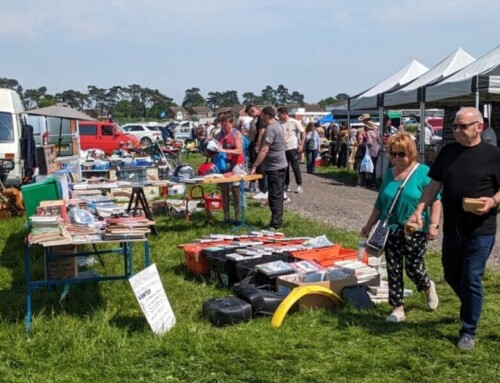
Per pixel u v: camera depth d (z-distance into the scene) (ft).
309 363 15.42
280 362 15.51
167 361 15.57
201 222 35.83
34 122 55.62
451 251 16.15
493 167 15.64
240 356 15.80
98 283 22.22
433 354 15.76
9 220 37.27
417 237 18.08
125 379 14.67
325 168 79.61
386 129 74.69
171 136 114.62
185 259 26.45
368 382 14.39
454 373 14.82
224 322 18.12
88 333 17.43
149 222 18.88
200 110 326.65
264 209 40.65
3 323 18.29
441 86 48.29
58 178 28.27
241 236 28.04
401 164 18.08
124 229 18.07
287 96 396.78
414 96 53.47
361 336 17.16
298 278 20.54
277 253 23.76
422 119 52.60
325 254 23.89
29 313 18.17
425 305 19.84
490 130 43.21
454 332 17.34
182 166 40.01
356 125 116.88
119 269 24.90
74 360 15.69
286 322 18.24
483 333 17.19
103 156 64.23
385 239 17.98
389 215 18.16
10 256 27.86
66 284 19.80
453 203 15.89
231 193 39.19
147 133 134.21
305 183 62.03
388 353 15.94
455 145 16.35
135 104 330.95
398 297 18.44
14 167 47.96
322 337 17.13
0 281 23.89
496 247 28.94
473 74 46.01
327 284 19.97
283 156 33.17
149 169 48.88
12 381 14.60
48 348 16.37
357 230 34.37
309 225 35.29
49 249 21.48
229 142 35.22
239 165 35.29
